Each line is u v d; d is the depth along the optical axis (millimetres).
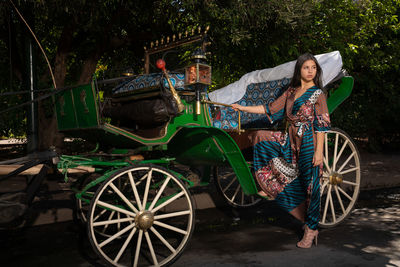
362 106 12680
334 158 4133
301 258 3131
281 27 6867
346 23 8742
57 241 3709
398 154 11961
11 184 5125
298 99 3352
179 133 3346
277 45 7348
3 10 5695
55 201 4906
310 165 3332
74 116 3146
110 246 3525
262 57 7816
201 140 3389
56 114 3426
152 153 3797
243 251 3338
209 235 3869
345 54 8828
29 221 4281
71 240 3740
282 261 3066
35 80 6012
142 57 8117
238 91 4773
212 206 5332
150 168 2924
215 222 4441
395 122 13320
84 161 3111
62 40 7250
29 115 5855
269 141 3529
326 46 8523
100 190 2730
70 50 7551
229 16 5660
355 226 4148
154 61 4543
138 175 3936
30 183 3377
